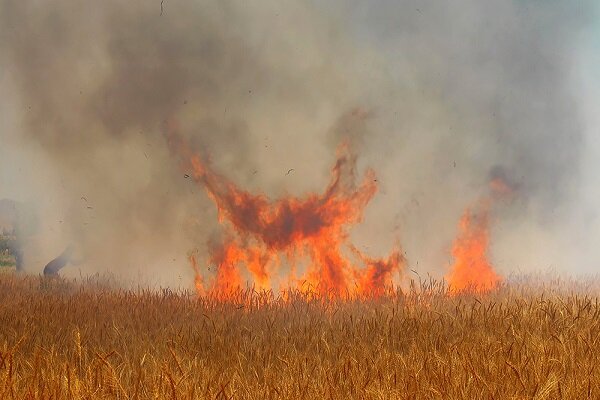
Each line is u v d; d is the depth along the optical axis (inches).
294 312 768.3
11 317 697.0
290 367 478.9
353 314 732.0
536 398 403.2
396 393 414.9
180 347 559.2
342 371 468.1
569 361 474.9
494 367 462.6
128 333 628.4
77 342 487.5
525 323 605.3
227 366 511.2
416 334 586.9
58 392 425.4
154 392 418.6
